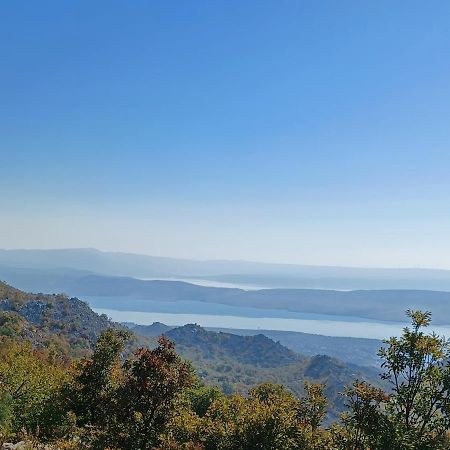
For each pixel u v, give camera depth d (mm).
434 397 10375
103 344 22438
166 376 15227
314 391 13734
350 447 10852
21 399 24391
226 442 13945
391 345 10945
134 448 14773
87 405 21891
